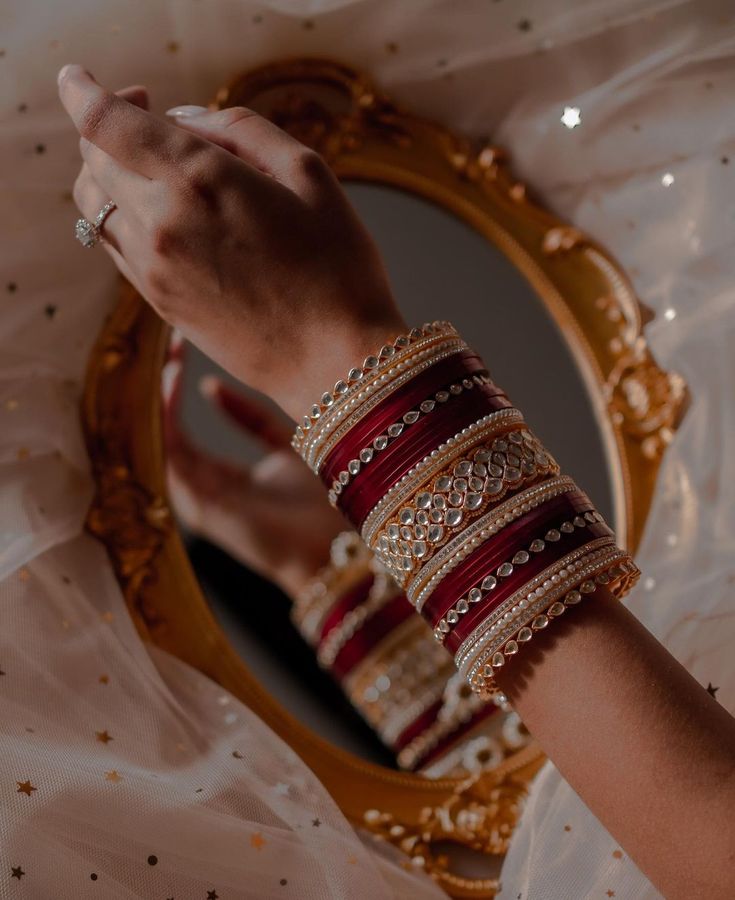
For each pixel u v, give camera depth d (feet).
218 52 2.36
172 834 1.76
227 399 2.79
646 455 2.48
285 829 1.87
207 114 1.89
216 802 1.86
